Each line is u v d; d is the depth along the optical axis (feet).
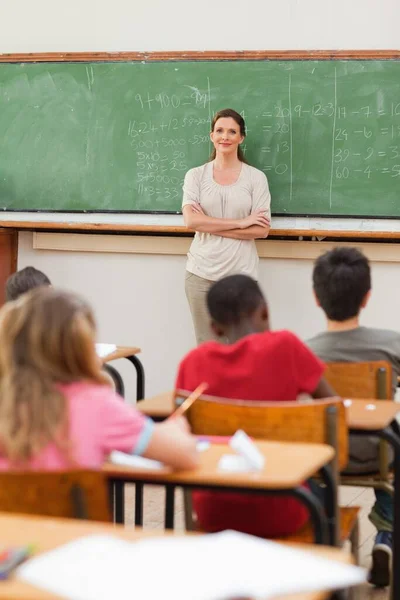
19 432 6.17
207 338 18.04
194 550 4.21
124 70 18.81
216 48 18.49
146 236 19.06
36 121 19.36
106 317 19.47
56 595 3.90
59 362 6.40
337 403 7.95
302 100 18.01
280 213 18.21
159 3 18.71
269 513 8.11
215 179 17.83
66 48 19.27
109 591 3.84
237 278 8.87
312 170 18.07
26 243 19.81
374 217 17.88
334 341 10.55
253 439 8.05
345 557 4.46
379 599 10.65
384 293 18.10
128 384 19.57
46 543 4.79
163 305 19.19
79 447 6.28
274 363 8.37
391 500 10.96
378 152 17.80
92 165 19.12
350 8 17.84
